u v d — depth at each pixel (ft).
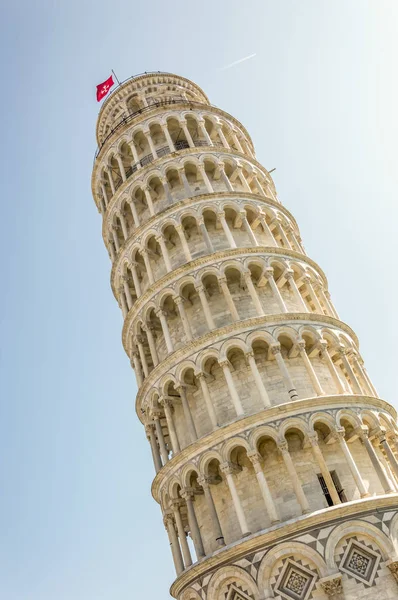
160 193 166.81
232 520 114.62
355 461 117.50
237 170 166.30
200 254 148.77
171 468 121.08
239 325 126.00
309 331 129.08
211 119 182.70
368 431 119.75
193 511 115.24
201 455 115.96
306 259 149.48
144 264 157.69
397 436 124.06
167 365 130.72
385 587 96.37
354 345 138.82
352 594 95.61
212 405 120.67
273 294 138.82
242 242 150.71
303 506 103.91
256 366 123.13
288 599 97.40
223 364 122.93
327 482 106.63
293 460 113.80
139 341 146.82
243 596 101.19
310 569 98.68
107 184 185.06
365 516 102.12
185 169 165.37
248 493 114.11
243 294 139.13
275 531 100.89
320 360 132.05
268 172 183.62
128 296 157.38
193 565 107.04
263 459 115.24
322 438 117.60
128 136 179.52
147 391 135.64
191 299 142.72
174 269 139.85
